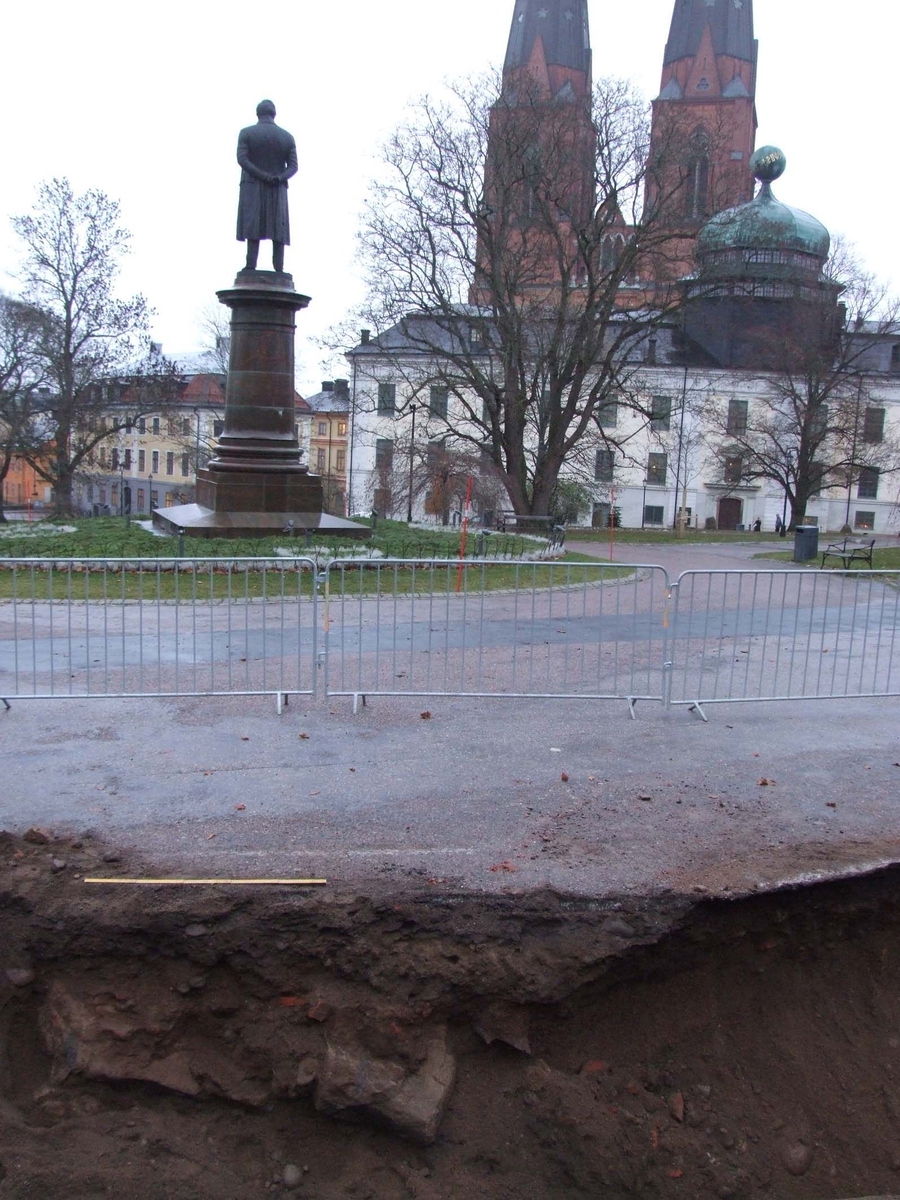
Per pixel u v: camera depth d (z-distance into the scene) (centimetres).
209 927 504
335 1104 468
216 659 1004
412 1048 491
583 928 519
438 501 4350
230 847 569
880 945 576
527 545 2573
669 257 3494
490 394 3553
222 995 505
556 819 626
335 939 505
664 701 879
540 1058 507
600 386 3544
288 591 1388
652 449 6444
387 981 500
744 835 611
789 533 5403
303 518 1955
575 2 6431
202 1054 495
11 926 504
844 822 636
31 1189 429
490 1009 504
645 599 1597
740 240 5394
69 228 3997
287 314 1938
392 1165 464
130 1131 464
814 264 5716
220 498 1933
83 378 4162
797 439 5500
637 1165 471
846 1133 505
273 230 1902
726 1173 477
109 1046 485
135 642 1070
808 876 552
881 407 6294
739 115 6581
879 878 566
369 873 540
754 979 554
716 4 6569
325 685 855
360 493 6006
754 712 888
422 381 3519
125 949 501
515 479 3594
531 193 3450
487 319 3584
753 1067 527
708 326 6366
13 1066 488
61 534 2053
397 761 726
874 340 5238
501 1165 470
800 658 1114
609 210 3288
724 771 727
